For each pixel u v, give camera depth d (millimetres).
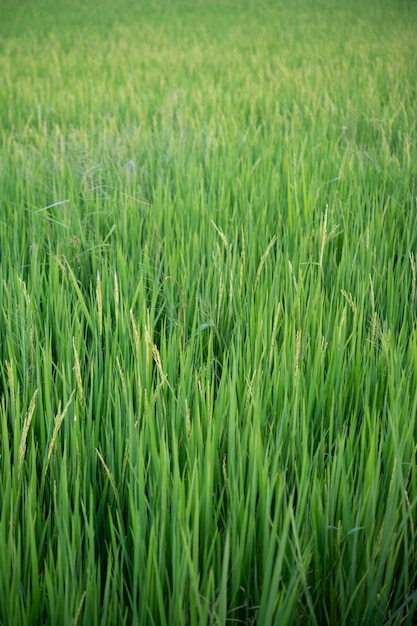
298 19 16906
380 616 1745
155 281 3238
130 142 5742
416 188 4664
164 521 1723
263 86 8523
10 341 2707
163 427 1977
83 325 2965
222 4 21547
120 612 1639
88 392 2531
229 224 4062
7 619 1636
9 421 2361
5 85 9328
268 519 1708
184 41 13641
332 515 1847
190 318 3086
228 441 2025
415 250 3768
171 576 1766
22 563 1853
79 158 5188
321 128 6285
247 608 1675
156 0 23484
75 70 10672
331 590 1736
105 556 1941
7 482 1861
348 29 14539
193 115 7082
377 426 2045
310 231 3730
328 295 3318
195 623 1558
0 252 3863
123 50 12562
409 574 1906
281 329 2826
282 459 2059
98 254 3746
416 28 14219
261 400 2260
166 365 2410
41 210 4148
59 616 1636
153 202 4438
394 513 1768
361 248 3514
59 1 23359
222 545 1828
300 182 4594
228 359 2613
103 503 1958
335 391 2311
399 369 2365
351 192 4352
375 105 7148
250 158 5297
